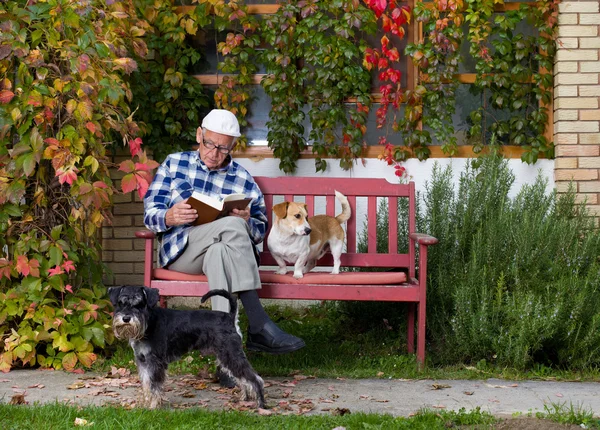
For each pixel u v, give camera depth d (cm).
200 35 648
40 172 464
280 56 614
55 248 454
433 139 639
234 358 368
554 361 490
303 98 628
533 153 618
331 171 637
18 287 457
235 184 482
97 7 495
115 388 411
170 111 634
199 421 333
